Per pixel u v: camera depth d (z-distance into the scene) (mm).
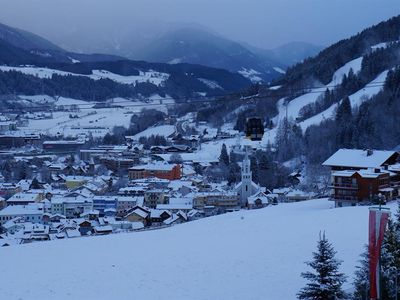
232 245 63844
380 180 97438
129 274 51938
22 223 147875
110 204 170250
